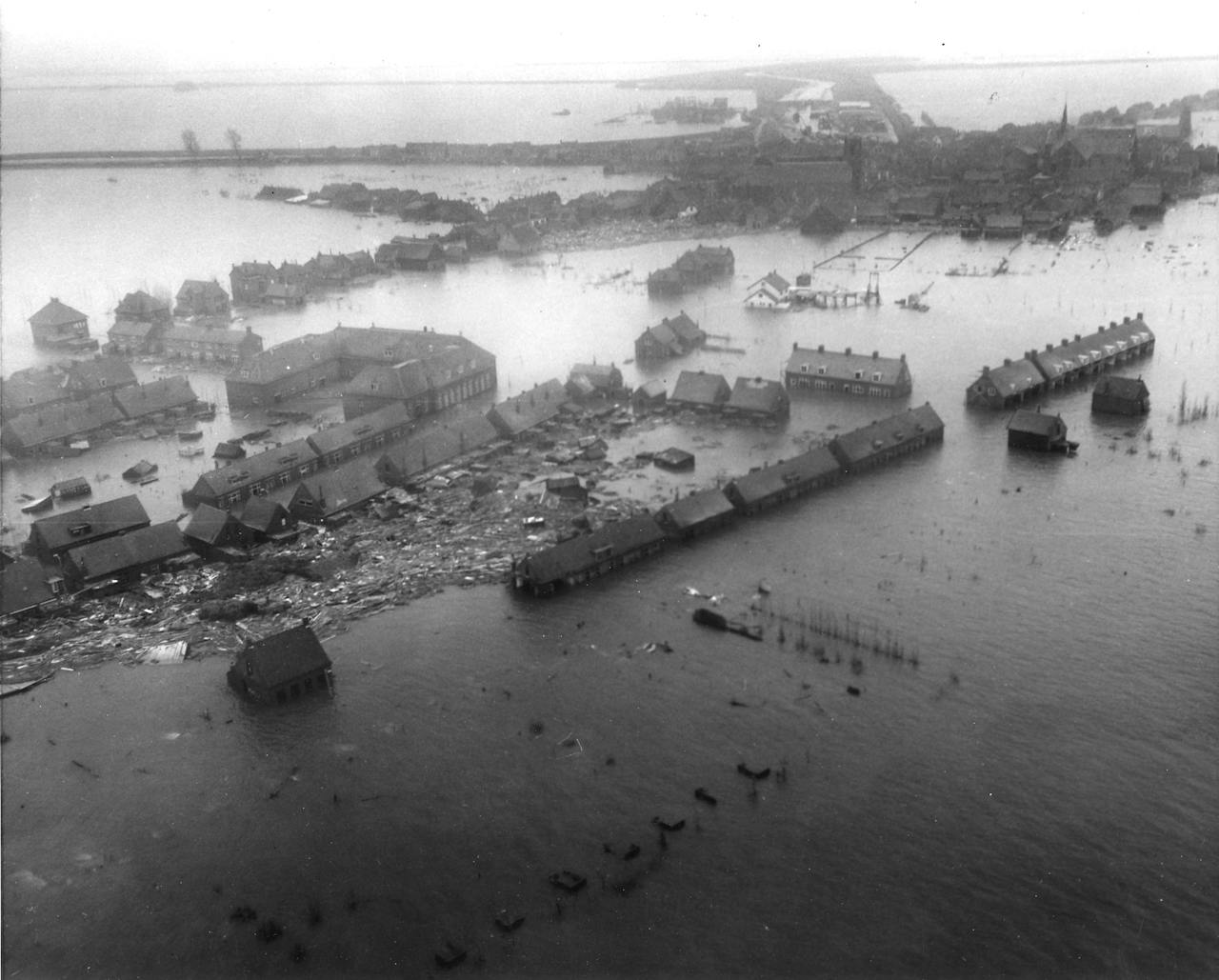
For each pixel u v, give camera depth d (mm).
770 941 88250
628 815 102062
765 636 128750
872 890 92750
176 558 154500
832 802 102188
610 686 120750
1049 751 107438
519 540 155875
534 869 96688
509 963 87438
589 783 106188
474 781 107312
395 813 103875
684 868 95688
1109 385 195875
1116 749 107438
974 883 93000
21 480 190500
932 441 186750
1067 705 114125
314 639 123938
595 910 91938
